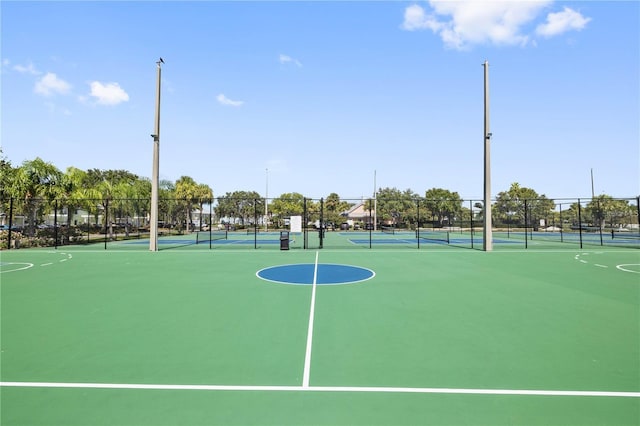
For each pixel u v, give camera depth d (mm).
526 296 8164
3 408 3387
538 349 4891
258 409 3352
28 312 6797
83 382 3922
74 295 8297
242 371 4184
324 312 6793
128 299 7887
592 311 6867
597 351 4824
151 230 19547
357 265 13586
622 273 11492
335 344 5074
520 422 3148
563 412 3318
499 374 4105
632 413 3301
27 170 24641
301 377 4023
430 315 6582
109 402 3492
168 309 7016
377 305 7324
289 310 6941
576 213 51062
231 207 66625
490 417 3225
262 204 68188
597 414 3285
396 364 4383
